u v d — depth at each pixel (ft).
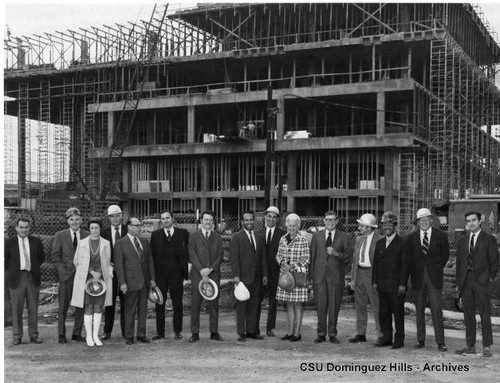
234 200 193.26
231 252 39.14
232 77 211.20
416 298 36.63
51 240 81.61
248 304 39.42
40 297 56.95
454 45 165.78
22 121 219.00
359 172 172.04
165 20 195.11
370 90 164.66
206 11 188.14
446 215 107.65
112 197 185.26
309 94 171.42
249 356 33.83
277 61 189.57
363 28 175.01
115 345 36.99
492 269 34.58
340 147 165.27
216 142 181.78
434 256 36.09
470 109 183.62
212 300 38.65
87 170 218.18
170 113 202.59
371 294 38.65
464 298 35.29
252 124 180.96
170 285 38.78
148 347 36.32
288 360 32.96
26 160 232.53
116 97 212.02
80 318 38.68
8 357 33.45
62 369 30.63
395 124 164.04
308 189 175.73
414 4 174.29
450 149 166.61
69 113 229.45
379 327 38.55
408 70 167.63
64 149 225.35
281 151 174.70
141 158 198.18
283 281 38.17
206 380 28.60
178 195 186.70
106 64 201.05
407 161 169.07
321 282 38.52
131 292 37.60
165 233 39.11
